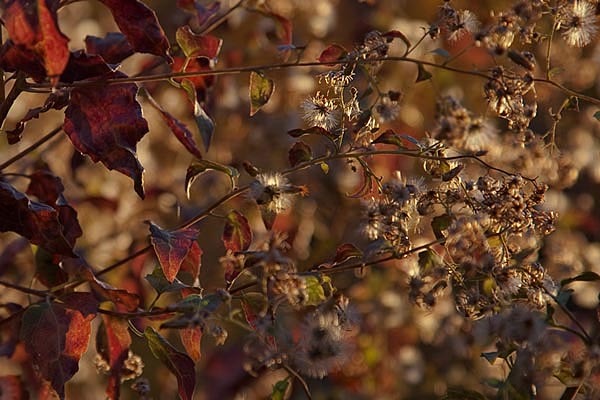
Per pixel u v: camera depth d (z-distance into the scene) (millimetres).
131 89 942
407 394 1288
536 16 940
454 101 897
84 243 1208
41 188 1008
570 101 970
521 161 972
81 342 951
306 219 1278
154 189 1254
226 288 956
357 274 1032
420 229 990
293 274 919
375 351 1271
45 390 1009
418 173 1244
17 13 892
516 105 937
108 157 937
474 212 946
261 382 1279
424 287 950
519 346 923
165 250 953
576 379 920
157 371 1270
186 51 978
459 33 947
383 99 946
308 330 915
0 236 1195
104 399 1250
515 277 939
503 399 931
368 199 993
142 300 1115
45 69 902
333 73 953
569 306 1124
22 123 961
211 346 1289
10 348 1013
